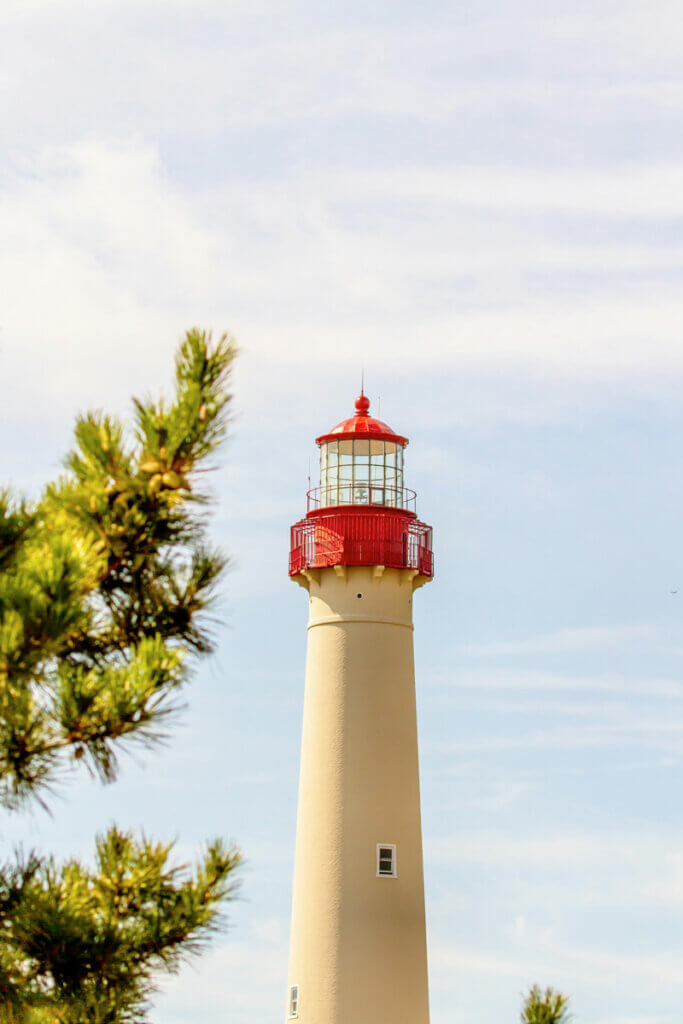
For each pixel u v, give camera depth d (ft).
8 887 70.54
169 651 65.41
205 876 71.87
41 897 70.03
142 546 69.67
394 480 163.84
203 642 71.82
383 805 154.61
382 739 155.84
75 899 70.49
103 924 69.92
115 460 68.49
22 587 62.18
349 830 153.58
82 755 64.44
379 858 153.28
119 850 72.23
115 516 68.69
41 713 64.23
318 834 154.71
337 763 155.33
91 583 67.21
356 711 156.04
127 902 70.90
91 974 68.80
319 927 152.46
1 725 63.82
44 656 62.69
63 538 64.44
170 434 67.72
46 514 68.03
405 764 156.66
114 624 71.00
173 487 68.54
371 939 151.53
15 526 66.03
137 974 69.67
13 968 68.95
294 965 153.99
